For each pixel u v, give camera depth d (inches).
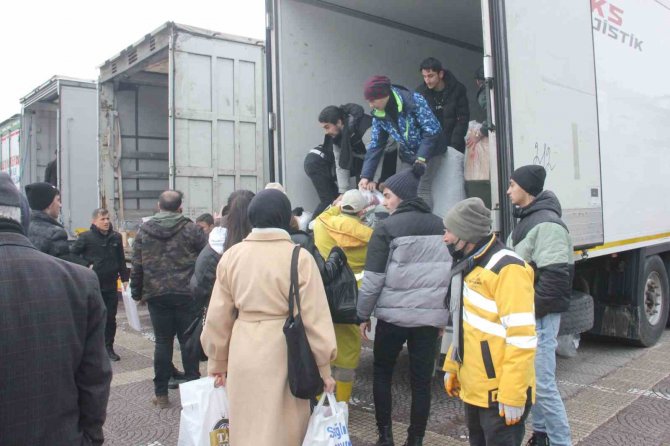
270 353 98.6
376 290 133.0
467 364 98.4
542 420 127.8
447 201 179.6
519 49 156.4
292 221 137.0
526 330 91.9
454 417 164.2
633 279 225.8
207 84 283.7
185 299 177.8
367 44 231.1
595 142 187.2
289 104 207.8
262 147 299.7
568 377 200.5
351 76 225.8
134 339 278.1
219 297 105.5
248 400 98.0
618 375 202.1
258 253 103.1
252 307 100.9
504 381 91.5
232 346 101.9
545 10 167.9
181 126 275.0
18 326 65.9
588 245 179.0
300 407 100.3
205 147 282.0
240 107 293.3
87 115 397.7
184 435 107.9
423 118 172.7
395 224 133.4
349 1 219.9
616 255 226.2
